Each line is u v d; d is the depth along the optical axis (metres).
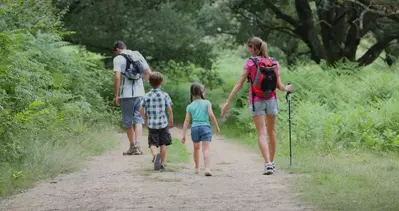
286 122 15.18
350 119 13.16
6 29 10.98
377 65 28.56
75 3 25.08
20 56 11.04
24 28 12.75
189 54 29.19
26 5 12.95
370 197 6.75
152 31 26.83
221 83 32.59
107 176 9.18
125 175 9.27
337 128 13.02
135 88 12.60
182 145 13.29
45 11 14.70
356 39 26.61
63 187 8.18
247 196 7.23
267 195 7.26
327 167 9.34
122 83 12.62
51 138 11.75
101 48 26.78
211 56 30.42
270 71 9.25
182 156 11.58
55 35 14.77
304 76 19.58
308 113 14.37
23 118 9.56
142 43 26.95
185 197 7.23
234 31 31.95
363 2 22.83
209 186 8.07
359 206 6.28
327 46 27.28
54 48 14.95
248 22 29.67
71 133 12.95
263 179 8.66
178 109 28.27
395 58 29.45
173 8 27.12
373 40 35.84
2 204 7.05
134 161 11.23
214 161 11.58
